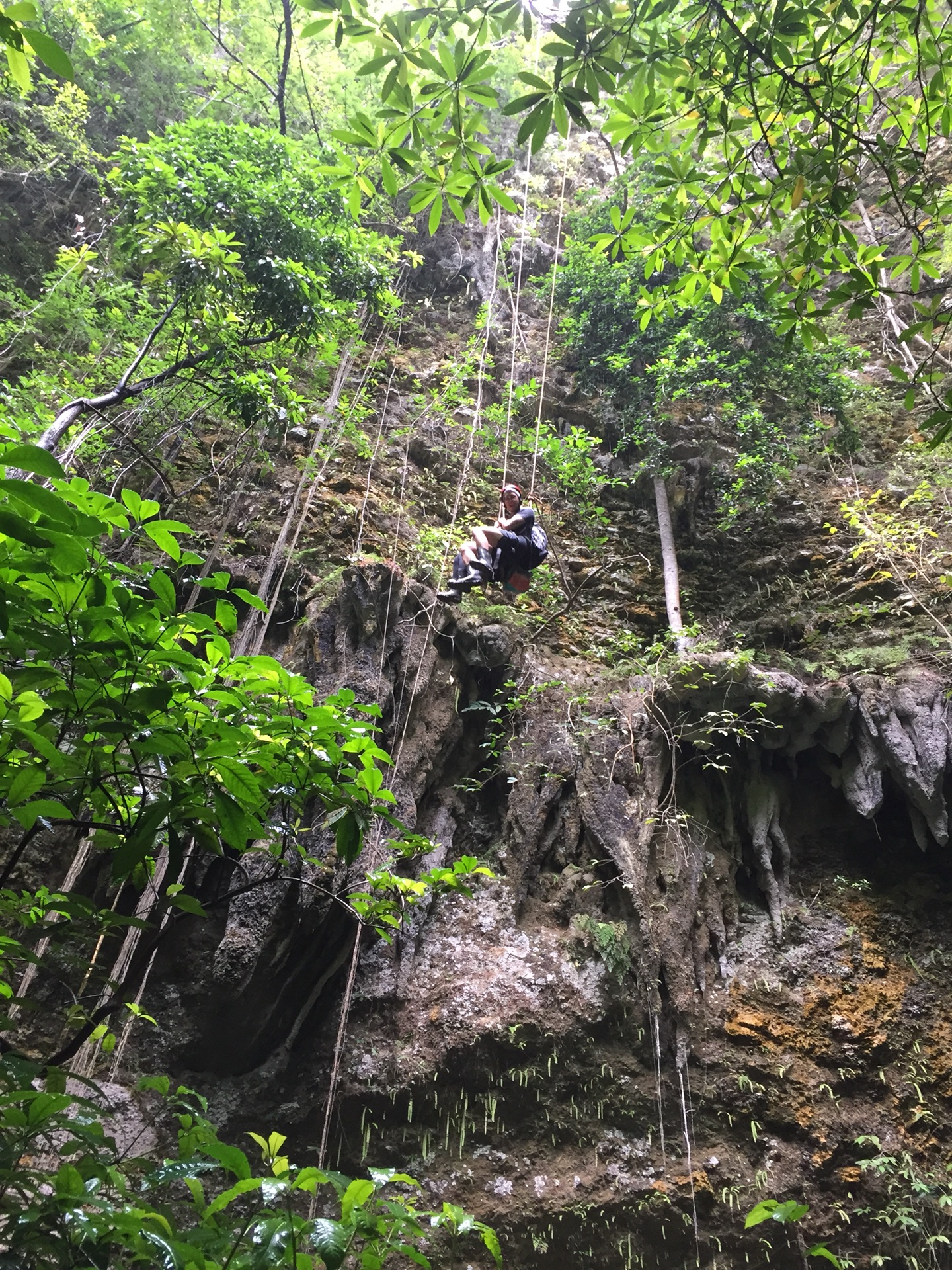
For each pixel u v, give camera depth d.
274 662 2.46
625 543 10.05
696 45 3.76
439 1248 5.73
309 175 7.80
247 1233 2.30
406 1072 6.16
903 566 8.79
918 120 4.16
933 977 7.05
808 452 10.23
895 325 10.41
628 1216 5.98
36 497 1.82
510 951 6.75
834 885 7.58
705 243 10.73
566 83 3.71
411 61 3.51
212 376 7.08
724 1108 6.42
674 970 6.75
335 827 2.69
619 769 7.50
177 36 11.12
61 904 2.81
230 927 6.03
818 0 3.95
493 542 6.15
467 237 12.17
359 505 8.69
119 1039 5.65
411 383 10.58
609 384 10.77
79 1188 2.09
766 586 9.59
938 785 7.09
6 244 9.41
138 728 2.26
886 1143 6.30
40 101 10.29
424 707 7.46
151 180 6.85
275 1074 6.07
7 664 2.25
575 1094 6.37
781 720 7.69
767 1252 5.96
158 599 2.25
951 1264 5.88
